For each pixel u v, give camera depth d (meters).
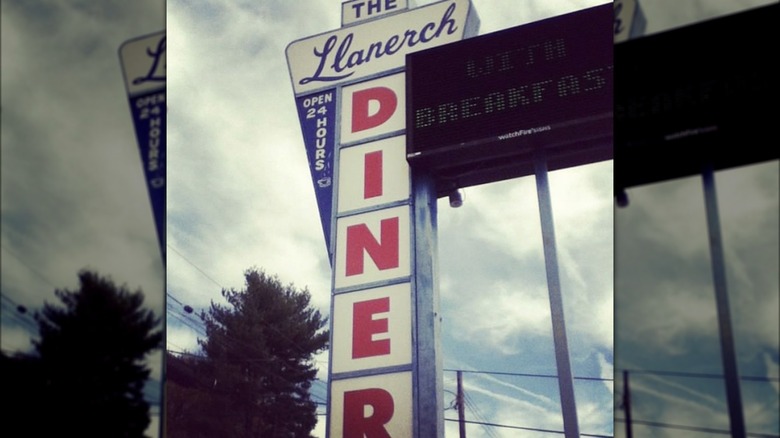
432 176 8.94
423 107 8.39
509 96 8.02
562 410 7.12
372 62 10.23
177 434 10.98
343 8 10.67
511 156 8.28
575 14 8.02
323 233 9.56
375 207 9.39
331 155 10.02
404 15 10.22
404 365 8.62
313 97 10.39
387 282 9.00
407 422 8.41
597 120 7.60
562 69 7.88
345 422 8.63
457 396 11.31
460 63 8.36
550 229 7.73
